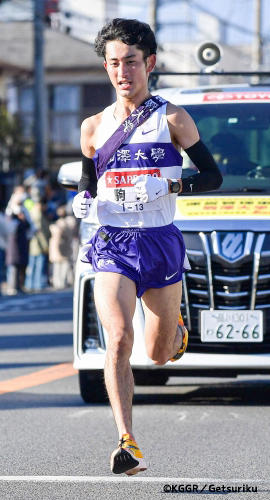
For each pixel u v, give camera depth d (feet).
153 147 35.91
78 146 300.40
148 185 35.24
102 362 51.62
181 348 39.60
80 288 52.34
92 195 37.76
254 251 50.42
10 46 310.65
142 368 51.08
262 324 50.42
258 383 63.31
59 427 48.37
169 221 36.55
